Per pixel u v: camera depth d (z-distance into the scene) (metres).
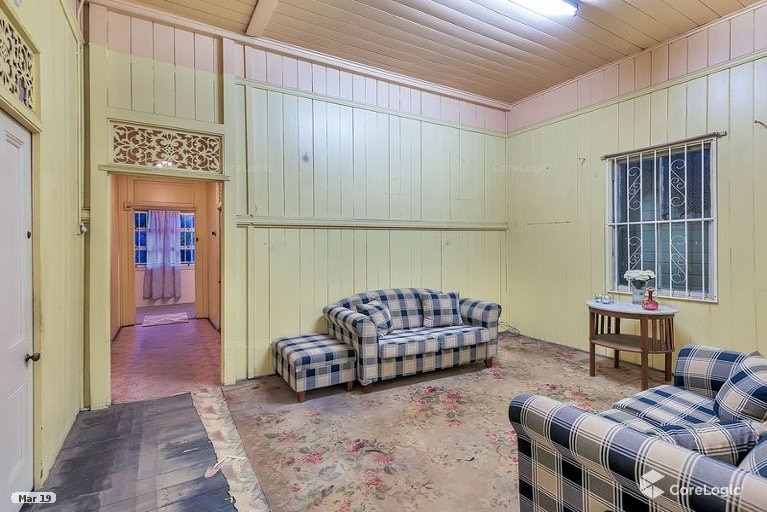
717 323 3.39
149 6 3.08
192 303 8.59
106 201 3.00
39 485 2.01
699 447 1.23
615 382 3.51
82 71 2.91
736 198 3.27
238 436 2.57
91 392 2.96
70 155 2.63
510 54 3.96
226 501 1.92
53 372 2.25
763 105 3.11
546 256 4.91
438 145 4.82
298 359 3.12
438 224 4.79
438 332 3.85
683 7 3.16
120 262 5.92
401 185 4.52
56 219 2.32
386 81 4.39
